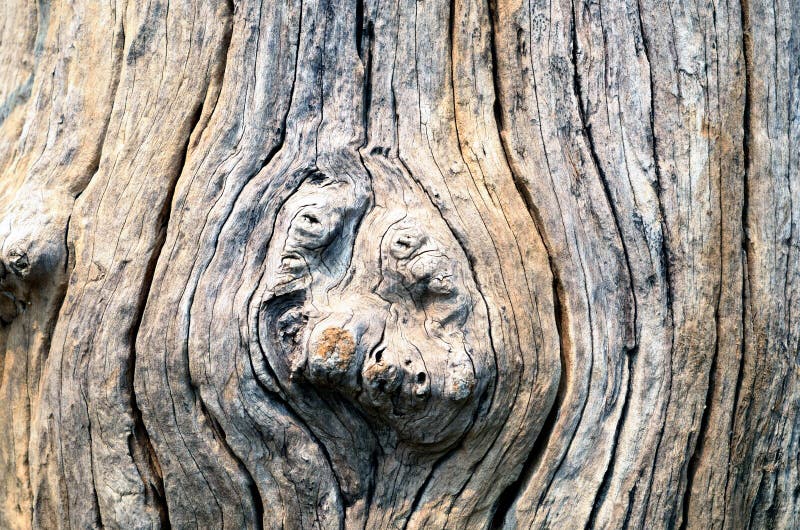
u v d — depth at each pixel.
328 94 1.25
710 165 1.27
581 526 1.25
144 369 1.23
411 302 1.23
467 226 1.24
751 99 1.29
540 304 1.24
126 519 1.24
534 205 1.25
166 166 1.25
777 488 1.29
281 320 1.22
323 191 1.24
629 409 1.25
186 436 1.23
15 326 1.28
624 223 1.26
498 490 1.25
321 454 1.23
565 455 1.25
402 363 1.21
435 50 1.26
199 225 1.24
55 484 1.26
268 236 1.23
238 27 1.25
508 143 1.26
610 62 1.26
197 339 1.22
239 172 1.24
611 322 1.25
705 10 1.27
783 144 1.29
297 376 1.22
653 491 1.25
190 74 1.26
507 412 1.24
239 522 1.24
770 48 1.29
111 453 1.24
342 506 1.24
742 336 1.27
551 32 1.26
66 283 1.25
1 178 1.29
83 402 1.24
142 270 1.24
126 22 1.27
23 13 1.34
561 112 1.26
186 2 1.26
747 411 1.27
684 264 1.26
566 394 1.25
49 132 1.28
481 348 1.23
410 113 1.26
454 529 1.25
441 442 1.24
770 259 1.28
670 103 1.27
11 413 1.28
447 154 1.26
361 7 1.26
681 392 1.26
